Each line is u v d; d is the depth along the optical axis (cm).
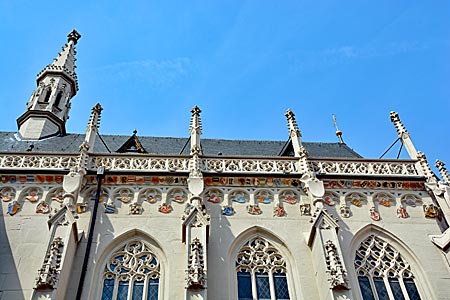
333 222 2091
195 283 1822
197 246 1955
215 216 2242
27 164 2400
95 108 2764
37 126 3259
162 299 1933
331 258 1942
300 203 2339
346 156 3206
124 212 2234
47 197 2264
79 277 1961
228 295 1953
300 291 1998
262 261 2105
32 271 1980
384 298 2020
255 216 2266
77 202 2250
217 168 2455
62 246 1908
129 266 2045
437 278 2066
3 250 2045
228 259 2077
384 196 2406
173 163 2469
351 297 1825
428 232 2252
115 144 3158
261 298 1984
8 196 2259
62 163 2425
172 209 2266
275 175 2428
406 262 2152
